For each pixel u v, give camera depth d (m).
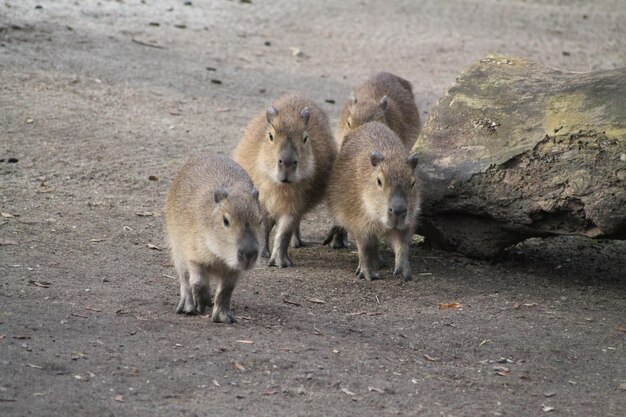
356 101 14.04
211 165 9.78
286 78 20.47
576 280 11.73
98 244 11.29
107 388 7.48
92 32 21.48
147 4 24.91
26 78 17.53
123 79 18.59
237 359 8.29
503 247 11.95
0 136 14.66
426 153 11.88
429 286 11.12
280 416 7.36
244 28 24.38
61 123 15.60
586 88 11.36
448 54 23.70
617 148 10.58
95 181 13.58
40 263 10.35
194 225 9.12
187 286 9.51
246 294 10.36
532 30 27.11
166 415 7.16
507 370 8.86
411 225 11.28
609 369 9.08
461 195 11.53
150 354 8.20
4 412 6.89
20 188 12.87
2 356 7.79
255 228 8.91
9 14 21.50
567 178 10.81
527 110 11.51
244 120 17.22
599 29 27.92
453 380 8.51
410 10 28.42
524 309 10.53
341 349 8.88
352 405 7.71
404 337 9.46
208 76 19.78
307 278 11.20
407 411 7.72
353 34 25.00
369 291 10.86
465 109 11.95
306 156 11.81
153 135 15.77
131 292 9.85
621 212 10.52
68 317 8.84
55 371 7.66
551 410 8.07
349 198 11.52
